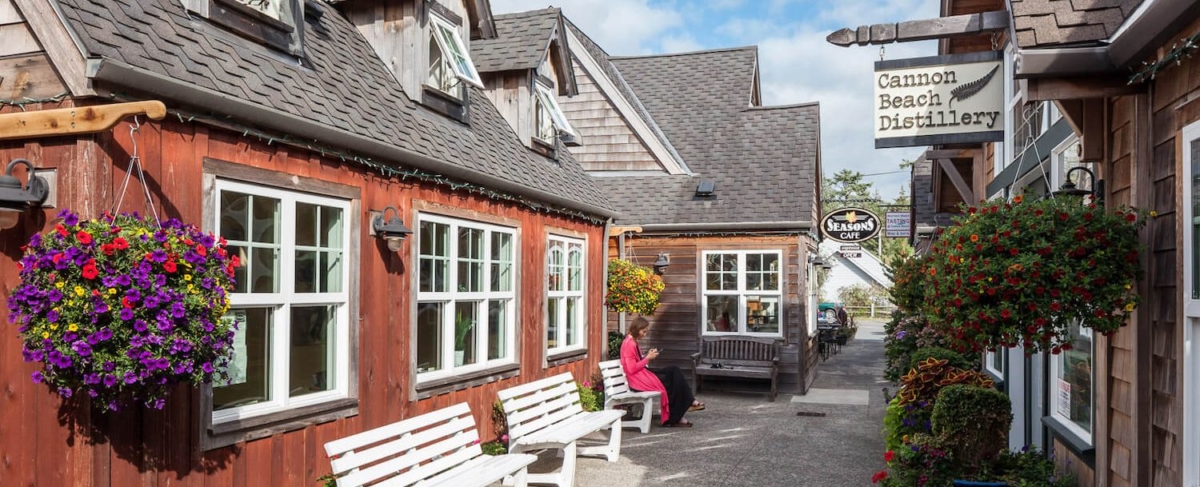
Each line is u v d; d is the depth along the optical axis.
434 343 7.38
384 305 6.49
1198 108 3.86
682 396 10.62
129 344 3.62
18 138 4.12
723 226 14.41
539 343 9.59
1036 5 4.80
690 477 7.75
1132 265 4.39
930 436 6.27
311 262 5.69
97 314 3.55
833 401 13.17
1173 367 4.17
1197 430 3.91
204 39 5.16
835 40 6.20
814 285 17.08
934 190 13.09
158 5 5.01
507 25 10.66
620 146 15.99
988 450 5.98
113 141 4.13
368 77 7.23
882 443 9.48
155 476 4.36
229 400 4.97
